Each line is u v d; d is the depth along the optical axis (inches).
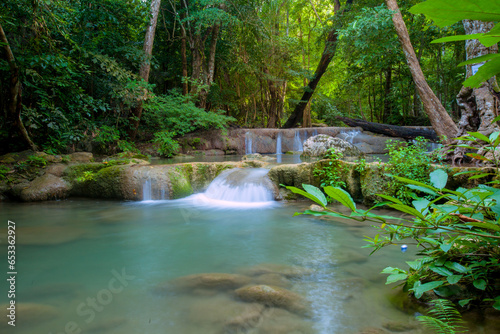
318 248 131.9
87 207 226.2
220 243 142.5
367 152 476.7
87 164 274.8
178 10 573.3
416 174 191.8
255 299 85.2
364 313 76.7
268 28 664.4
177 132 516.1
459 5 16.8
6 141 320.8
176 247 137.5
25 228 171.2
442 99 755.4
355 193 216.8
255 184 240.4
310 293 88.9
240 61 649.0
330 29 605.9
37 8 291.9
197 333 70.7
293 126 730.2
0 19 271.1
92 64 398.0
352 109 1141.1
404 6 436.8
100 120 423.8
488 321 67.2
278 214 197.8
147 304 85.4
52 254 129.9
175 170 259.0
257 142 520.7
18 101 279.4
